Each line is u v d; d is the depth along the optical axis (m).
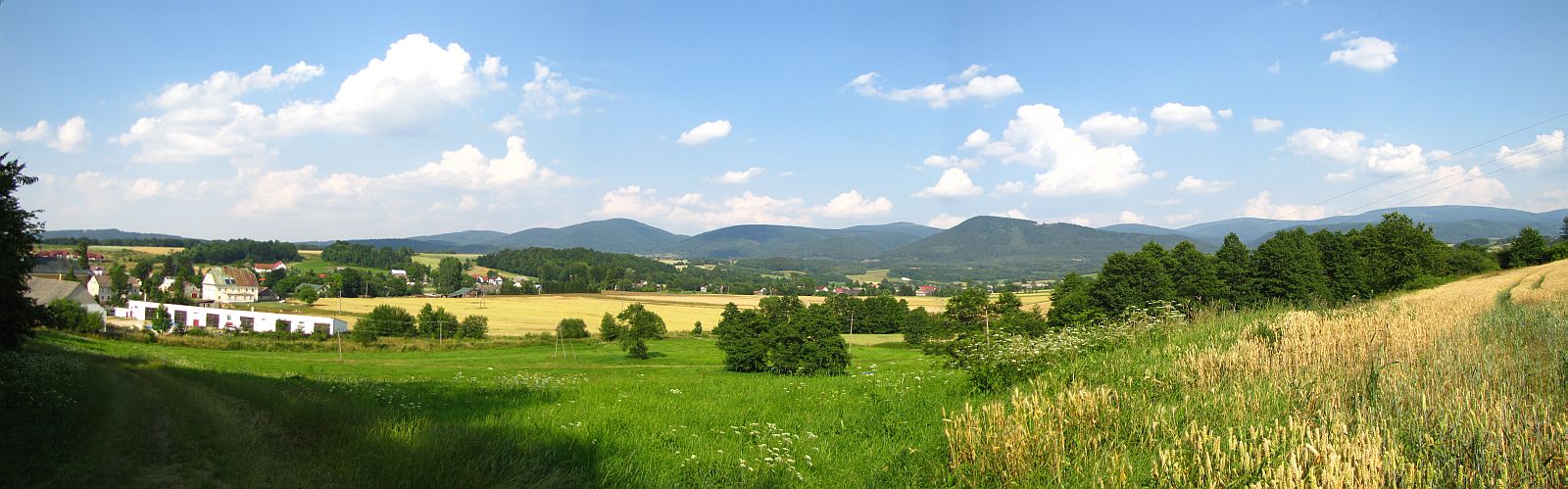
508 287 135.25
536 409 12.08
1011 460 6.93
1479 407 6.72
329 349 61.88
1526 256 72.69
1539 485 5.40
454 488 6.79
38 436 8.57
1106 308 50.19
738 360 47.88
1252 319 14.09
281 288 126.06
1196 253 55.28
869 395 12.63
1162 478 6.23
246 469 7.66
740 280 193.50
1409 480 5.51
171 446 8.59
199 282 121.38
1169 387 9.43
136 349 45.09
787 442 8.80
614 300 121.19
